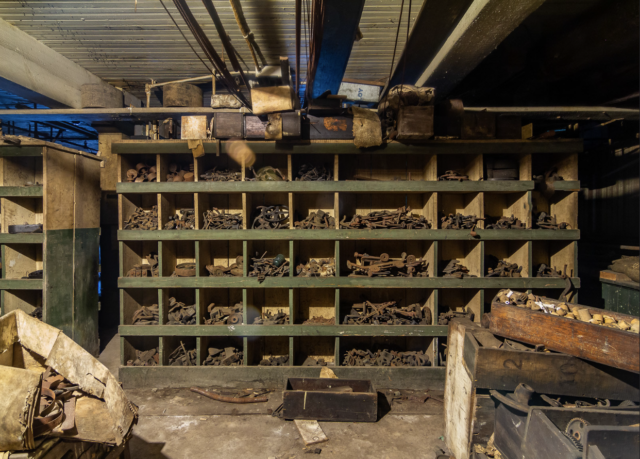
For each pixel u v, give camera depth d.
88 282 4.25
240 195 4.15
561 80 3.66
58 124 6.90
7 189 3.62
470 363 2.39
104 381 1.93
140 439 2.84
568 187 3.65
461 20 2.82
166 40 3.71
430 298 3.82
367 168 4.12
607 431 1.59
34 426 1.65
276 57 4.06
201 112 4.28
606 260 4.16
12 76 3.41
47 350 2.11
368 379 3.59
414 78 4.22
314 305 4.12
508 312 2.50
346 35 2.56
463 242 4.07
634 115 3.88
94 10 3.17
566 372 2.20
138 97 5.34
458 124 3.64
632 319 2.17
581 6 2.79
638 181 4.09
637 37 2.62
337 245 3.63
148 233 3.62
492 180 3.60
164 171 3.90
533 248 4.03
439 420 3.13
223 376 3.65
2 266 3.74
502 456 2.17
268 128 3.46
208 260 4.09
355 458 2.65
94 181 4.39
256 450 2.73
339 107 3.62
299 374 3.67
